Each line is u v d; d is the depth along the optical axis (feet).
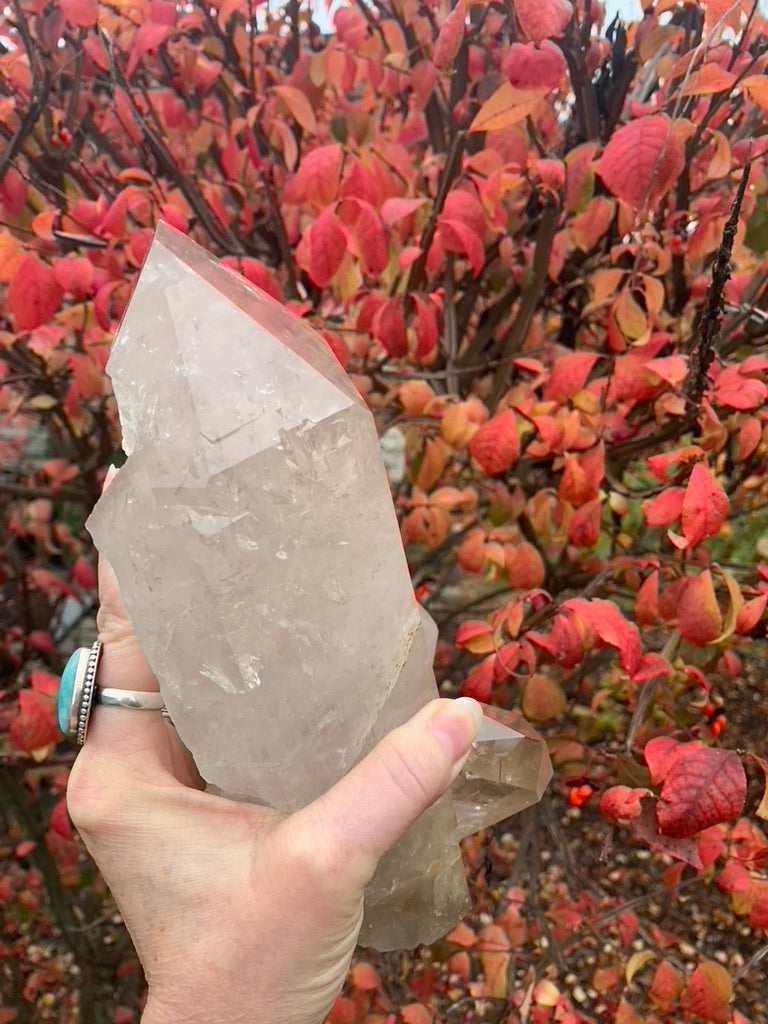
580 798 1.18
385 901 0.80
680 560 1.13
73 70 1.42
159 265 0.64
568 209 1.15
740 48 0.96
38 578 1.64
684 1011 1.02
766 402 1.12
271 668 0.64
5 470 1.92
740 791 0.80
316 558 0.63
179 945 0.66
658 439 1.24
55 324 1.40
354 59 1.32
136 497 0.62
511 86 0.89
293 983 0.66
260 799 0.71
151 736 0.77
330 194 1.01
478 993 1.34
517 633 1.06
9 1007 1.65
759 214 1.24
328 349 0.70
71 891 1.77
